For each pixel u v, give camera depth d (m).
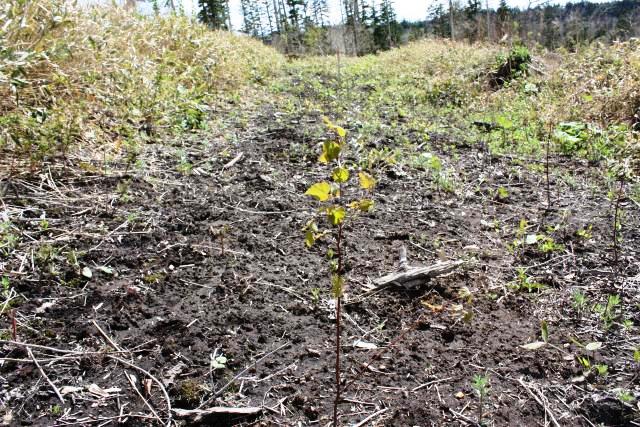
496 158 4.92
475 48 12.63
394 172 4.22
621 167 4.18
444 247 3.04
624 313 2.42
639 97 5.93
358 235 3.13
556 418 1.82
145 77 5.00
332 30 24.20
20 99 3.48
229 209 3.29
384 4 33.53
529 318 2.39
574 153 5.11
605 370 2.02
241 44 11.86
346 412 1.80
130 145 3.96
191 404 1.78
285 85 9.32
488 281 2.68
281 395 1.86
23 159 3.20
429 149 5.12
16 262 2.34
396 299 2.48
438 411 1.83
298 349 2.10
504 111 7.18
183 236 2.87
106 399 1.76
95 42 4.42
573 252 2.99
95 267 2.43
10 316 2.03
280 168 4.15
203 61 7.08
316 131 5.40
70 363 1.88
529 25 16.77
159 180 3.52
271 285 2.51
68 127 3.46
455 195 3.91
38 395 1.73
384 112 7.14
